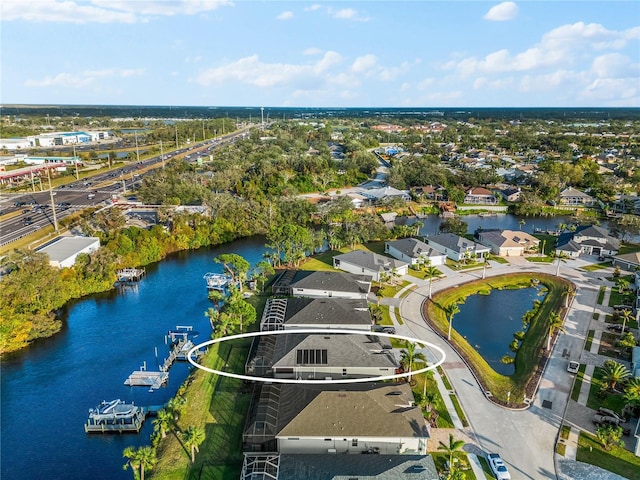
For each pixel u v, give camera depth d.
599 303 90.75
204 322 85.69
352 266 103.00
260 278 98.00
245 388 62.06
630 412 57.19
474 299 94.94
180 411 56.28
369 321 75.00
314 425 49.81
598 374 66.06
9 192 180.62
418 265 107.94
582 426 55.28
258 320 80.88
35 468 52.12
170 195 164.38
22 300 79.88
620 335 77.44
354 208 160.00
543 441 52.66
